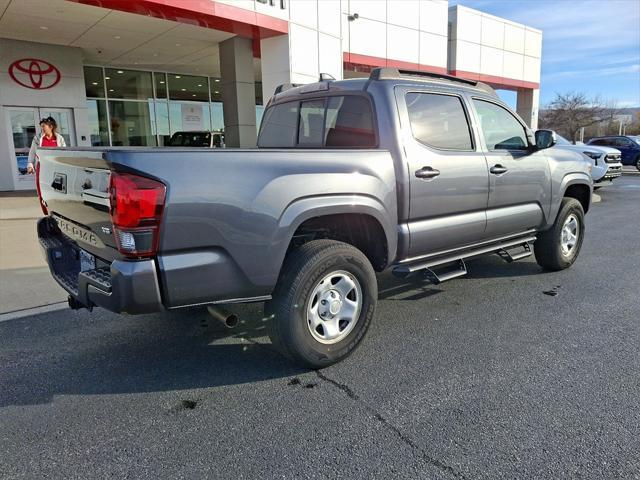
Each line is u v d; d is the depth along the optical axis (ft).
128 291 8.81
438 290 17.33
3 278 19.19
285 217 10.18
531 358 11.89
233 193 9.53
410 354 12.23
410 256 13.24
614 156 46.42
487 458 8.21
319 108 14.57
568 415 9.41
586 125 167.94
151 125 63.67
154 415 9.72
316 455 8.39
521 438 8.73
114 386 10.91
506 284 17.95
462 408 9.73
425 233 13.15
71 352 12.71
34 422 9.52
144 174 8.66
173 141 50.16
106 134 60.03
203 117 68.49
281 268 10.84
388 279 18.72
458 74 76.74
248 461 8.27
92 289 9.69
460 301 16.15
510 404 9.84
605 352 12.14
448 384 10.69
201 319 14.89
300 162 10.52
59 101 49.01
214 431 9.14
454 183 13.65
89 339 13.53
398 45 61.46
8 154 46.80
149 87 62.85
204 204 9.21
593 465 7.98
